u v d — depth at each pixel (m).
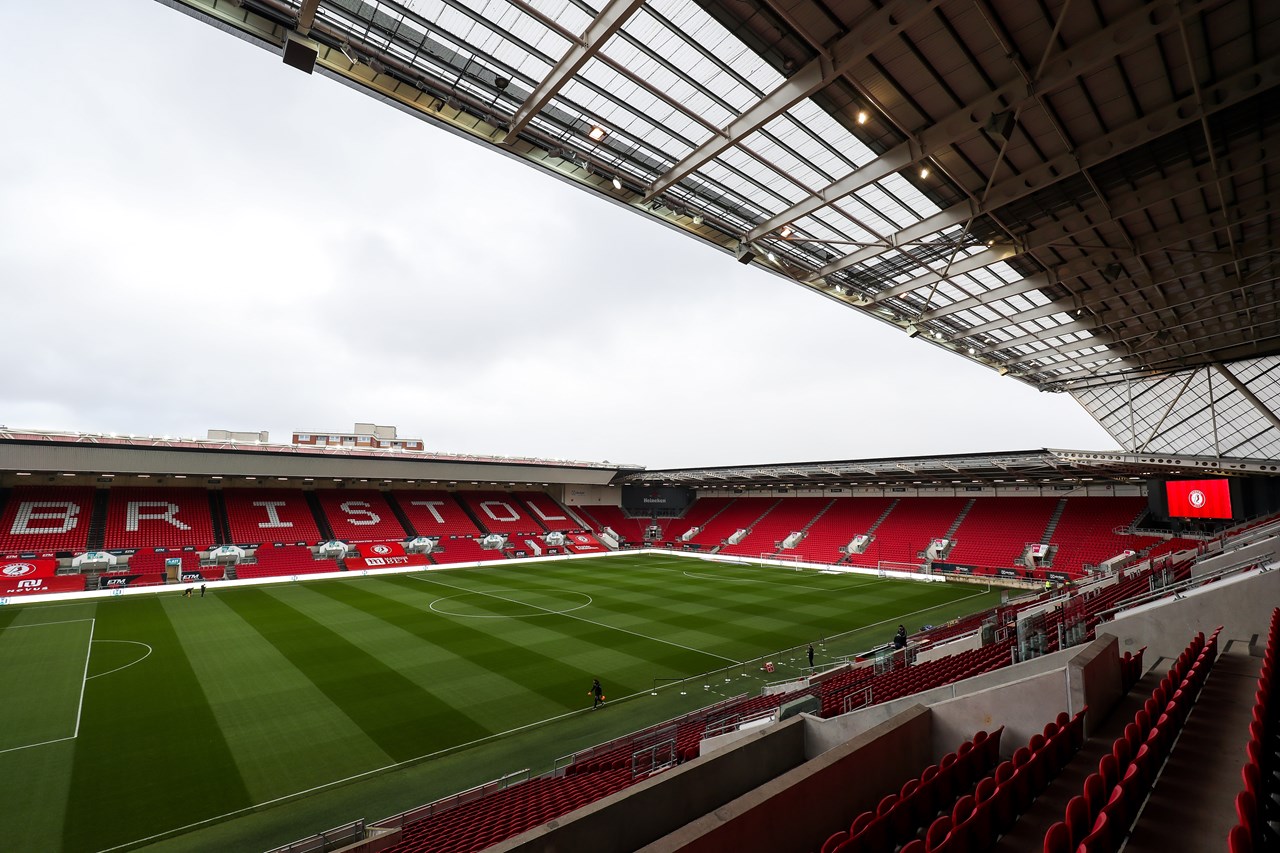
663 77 10.95
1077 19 9.12
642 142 12.81
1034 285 18.09
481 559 45.78
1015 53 9.65
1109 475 34.16
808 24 9.46
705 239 15.88
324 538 42.62
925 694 7.40
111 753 12.28
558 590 32.56
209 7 9.22
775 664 19.38
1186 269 16.95
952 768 4.98
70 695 15.54
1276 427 27.73
